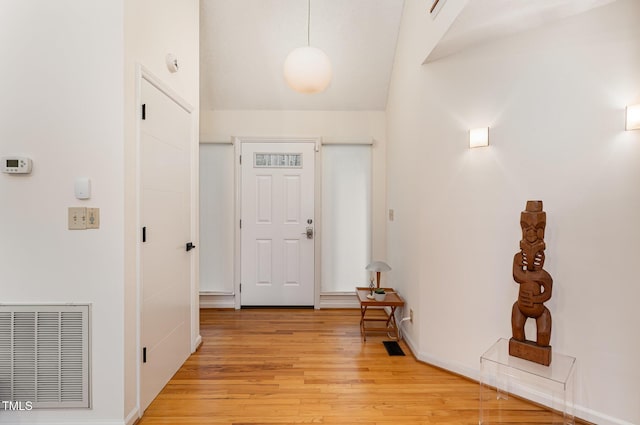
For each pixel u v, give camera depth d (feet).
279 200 12.98
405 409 6.47
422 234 8.57
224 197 12.94
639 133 5.64
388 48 11.30
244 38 10.96
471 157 7.63
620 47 5.85
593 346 6.07
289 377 7.66
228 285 12.96
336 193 13.17
